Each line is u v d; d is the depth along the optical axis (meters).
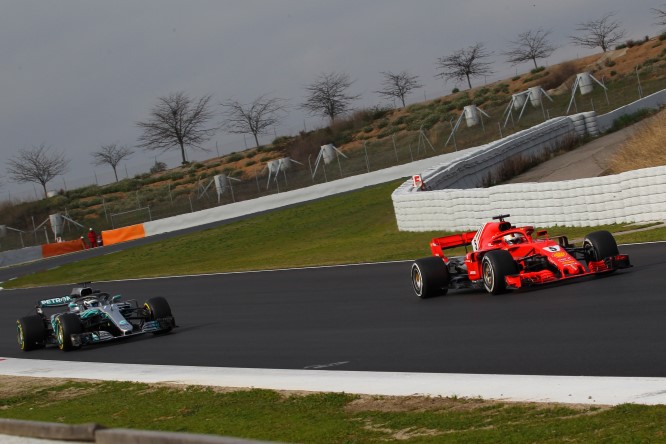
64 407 23.98
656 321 22.70
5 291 78.56
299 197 123.50
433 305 33.28
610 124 105.38
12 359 37.50
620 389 16.55
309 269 56.81
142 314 38.38
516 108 141.75
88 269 89.31
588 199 50.88
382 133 174.38
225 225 106.06
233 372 26.06
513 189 55.59
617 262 31.36
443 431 15.74
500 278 31.45
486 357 22.06
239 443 12.23
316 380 22.47
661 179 47.22
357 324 32.00
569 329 23.67
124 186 178.88
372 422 17.20
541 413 15.79
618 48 191.62
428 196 64.25
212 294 52.47
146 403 22.78
